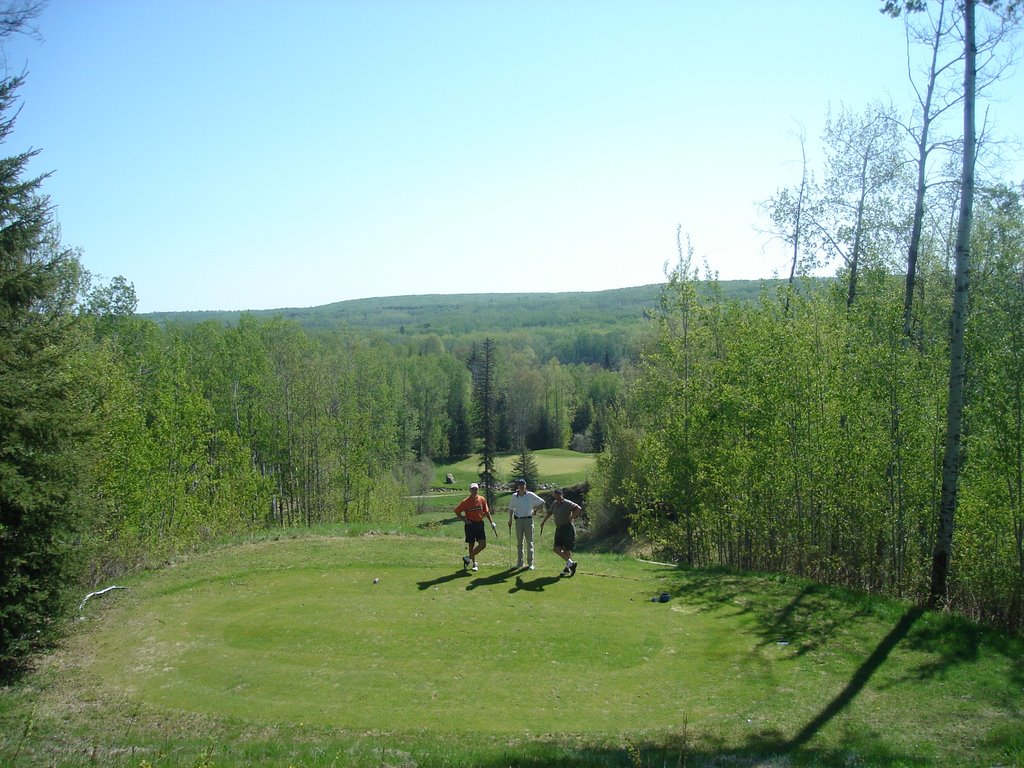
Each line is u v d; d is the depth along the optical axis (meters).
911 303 18.41
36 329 11.02
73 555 11.34
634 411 41.06
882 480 17.12
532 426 97.38
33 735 8.49
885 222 20.73
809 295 21.22
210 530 30.58
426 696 9.72
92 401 18.69
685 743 7.53
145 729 8.73
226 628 12.50
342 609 13.38
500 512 60.72
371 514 44.84
